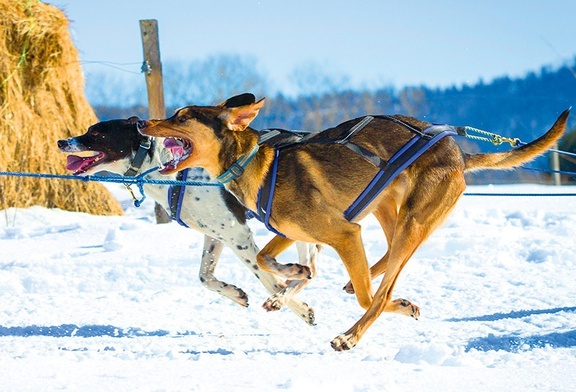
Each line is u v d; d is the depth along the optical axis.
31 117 17.95
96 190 18.88
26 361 6.41
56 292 10.99
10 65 17.62
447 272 11.10
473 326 8.03
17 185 17.83
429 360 6.43
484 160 7.82
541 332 7.49
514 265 11.37
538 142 7.77
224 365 6.30
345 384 5.40
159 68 16.77
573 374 5.79
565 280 10.22
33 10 17.95
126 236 14.70
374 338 7.75
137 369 6.15
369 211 7.57
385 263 8.25
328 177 7.25
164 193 8.76
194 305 9.91
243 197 7.34
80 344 7.61
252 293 10.51
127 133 8.71
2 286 10.91
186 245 13.50
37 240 14.93
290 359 6.64
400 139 7.41
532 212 15.96
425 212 7.35
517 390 5.40
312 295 10.14
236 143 7.21
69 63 18.59
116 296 10.55
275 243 7.81
